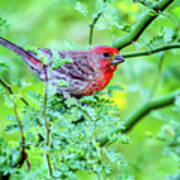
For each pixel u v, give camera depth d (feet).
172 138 33.94
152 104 42.55
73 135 19.63
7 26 25.00
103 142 31.48
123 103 49.85
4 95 18.84
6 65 23.49
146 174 38.65
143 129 48.34
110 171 19.83
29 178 17.78
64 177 18.88
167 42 31.55
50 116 19.99
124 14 34.42
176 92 42.73
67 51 36.32
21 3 54.54
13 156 18.75
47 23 53.88
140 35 31.09
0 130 20.34
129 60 48.67
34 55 31.35
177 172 35.70
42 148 18.47
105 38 48.67
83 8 28.86
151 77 49.24
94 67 35.68
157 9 29.19
